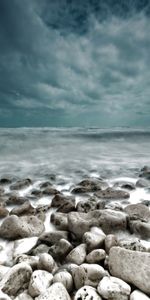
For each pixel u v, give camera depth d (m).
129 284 2.51
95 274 2.55
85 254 3.04
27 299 2.38
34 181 8.45
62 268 2.79
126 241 3.21
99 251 2.93
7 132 35.88
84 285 2.52
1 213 4.68
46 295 2.28
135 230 3.75
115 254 2.78
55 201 5.27
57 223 4.20
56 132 39.97
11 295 2.46
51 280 2.58
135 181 8.39
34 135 32.22
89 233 3.38
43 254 2.92
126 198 5.98
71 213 4.03
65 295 2.31
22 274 2.60
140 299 2.23
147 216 4.41
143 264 2.55
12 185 7.34
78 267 2.64
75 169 11.00
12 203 5.58
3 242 3.75
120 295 2.29
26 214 4.67
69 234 3.71
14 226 3.82
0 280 2.68
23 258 3.01
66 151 18.11
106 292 2.30
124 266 2.62
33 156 15.47
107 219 3.80
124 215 3.96
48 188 6.49
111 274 2.69
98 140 28.11
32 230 3.90
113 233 3.75
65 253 3.12
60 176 9.44
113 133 38.78
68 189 7.05
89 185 6.99
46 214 4.89
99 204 4.83
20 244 3.48
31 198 6.06
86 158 14.55
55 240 3.52
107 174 9.75
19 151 17.89
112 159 14.09
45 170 10.81
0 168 11.38
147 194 6.50
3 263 3.12
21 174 9.93
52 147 20.80
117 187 7.20
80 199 6.05
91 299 2.25
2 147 19.92
